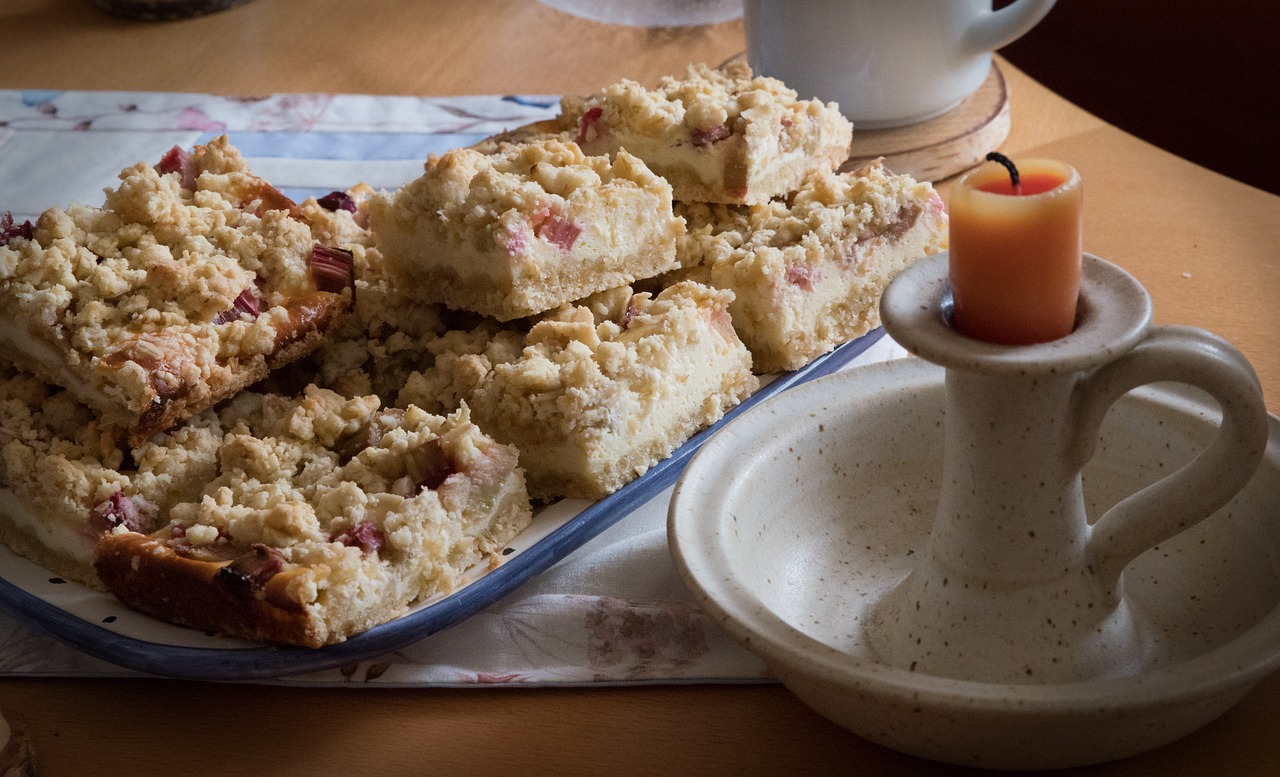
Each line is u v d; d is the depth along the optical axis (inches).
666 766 23.3
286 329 27.2
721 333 28.0
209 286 27.1
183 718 24.3
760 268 28.4
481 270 28.2
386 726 24.0
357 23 43.3
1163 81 51.5
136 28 43.9
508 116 35.9
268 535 24.4
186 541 24.7
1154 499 22.3
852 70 33.0
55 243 27.4
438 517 24.8
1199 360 21.4
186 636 24.3
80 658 25.0
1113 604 22.8
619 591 25.3
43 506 25.7
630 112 30.5
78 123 37.0
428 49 40.8
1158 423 24.4
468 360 27.1
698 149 30.0
